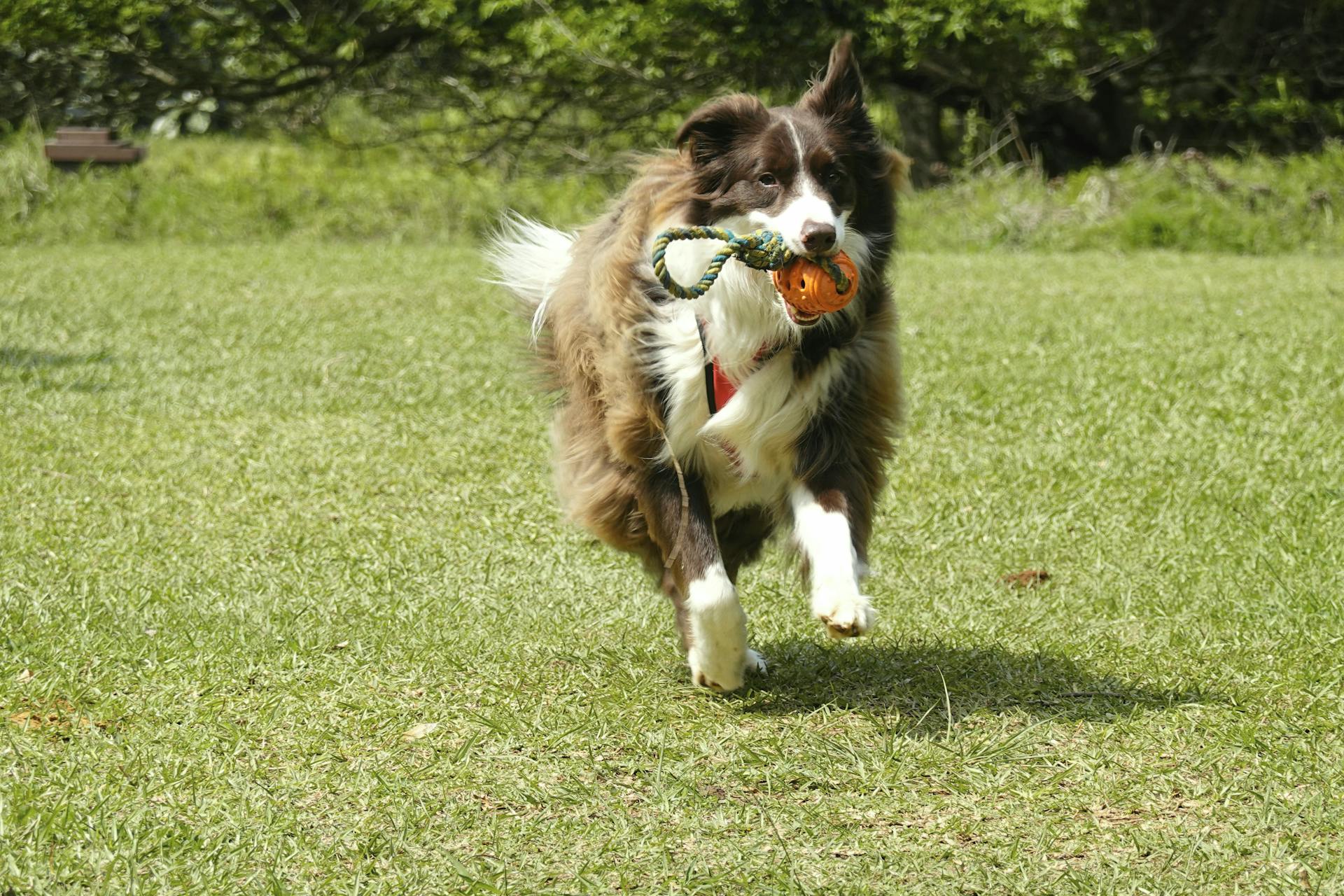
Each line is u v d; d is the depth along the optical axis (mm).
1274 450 9664
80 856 4340
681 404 5746
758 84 27500
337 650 6395
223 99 30344
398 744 5316
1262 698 5707
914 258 22703
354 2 28516
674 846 4504
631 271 5781
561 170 29250
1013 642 6562
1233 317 15766
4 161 27266
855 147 5973
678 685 6105
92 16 27109
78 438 10594
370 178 29234
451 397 12211
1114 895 4121
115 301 17609
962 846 4496
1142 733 5363
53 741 5293
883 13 25859
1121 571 7539
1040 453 9953
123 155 28266
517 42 27266
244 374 13148
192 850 4414
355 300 18016
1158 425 10641
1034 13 25328
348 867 4367
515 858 4418
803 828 4629
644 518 6055
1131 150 30172
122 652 6188
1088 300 17469
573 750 5309
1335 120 28281
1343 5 28953
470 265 21812
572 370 6137
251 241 26406
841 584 5410
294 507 8914
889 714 5668
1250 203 24766
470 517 8742
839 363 5773
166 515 8695
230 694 5805
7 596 6934
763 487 6059
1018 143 28531
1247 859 4340
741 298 5605
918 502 8961
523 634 6672
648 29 25703
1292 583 7086
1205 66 29781
